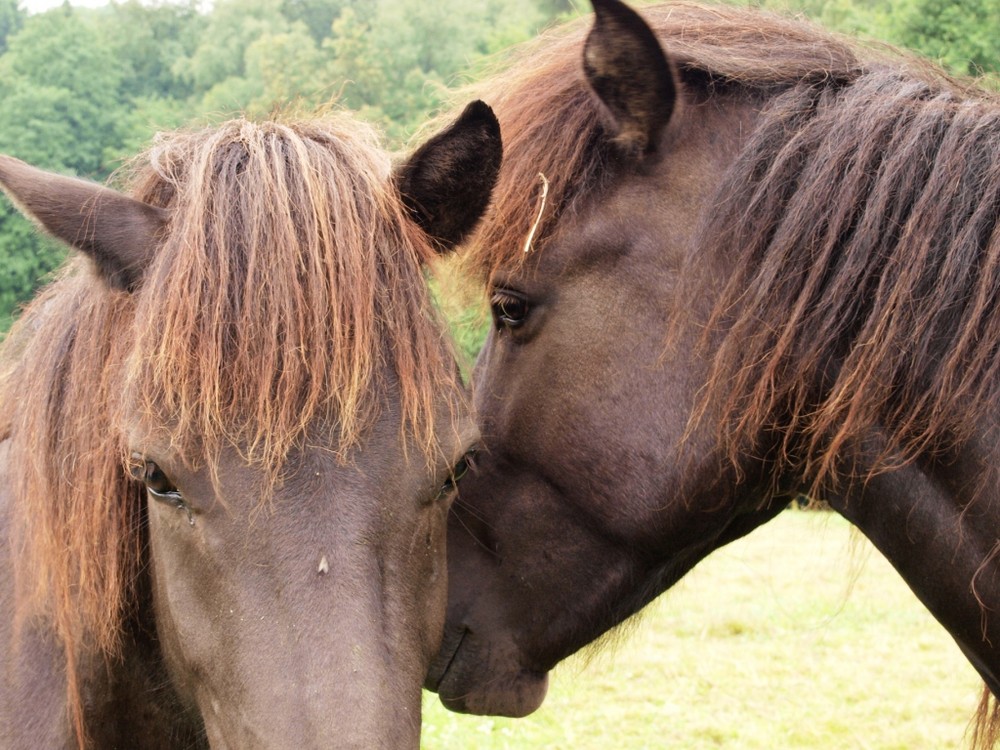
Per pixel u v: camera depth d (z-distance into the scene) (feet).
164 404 5.84
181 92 111.65
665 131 7.89
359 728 5.37
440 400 6.38
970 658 8.06
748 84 8.06
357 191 6.39
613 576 8.60
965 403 7.06
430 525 6.38
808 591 33.35
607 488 8.18
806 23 9.04
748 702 22.27
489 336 9.06
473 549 8.96
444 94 10.46
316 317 5.78
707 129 8.00
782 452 7.65
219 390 5.66
